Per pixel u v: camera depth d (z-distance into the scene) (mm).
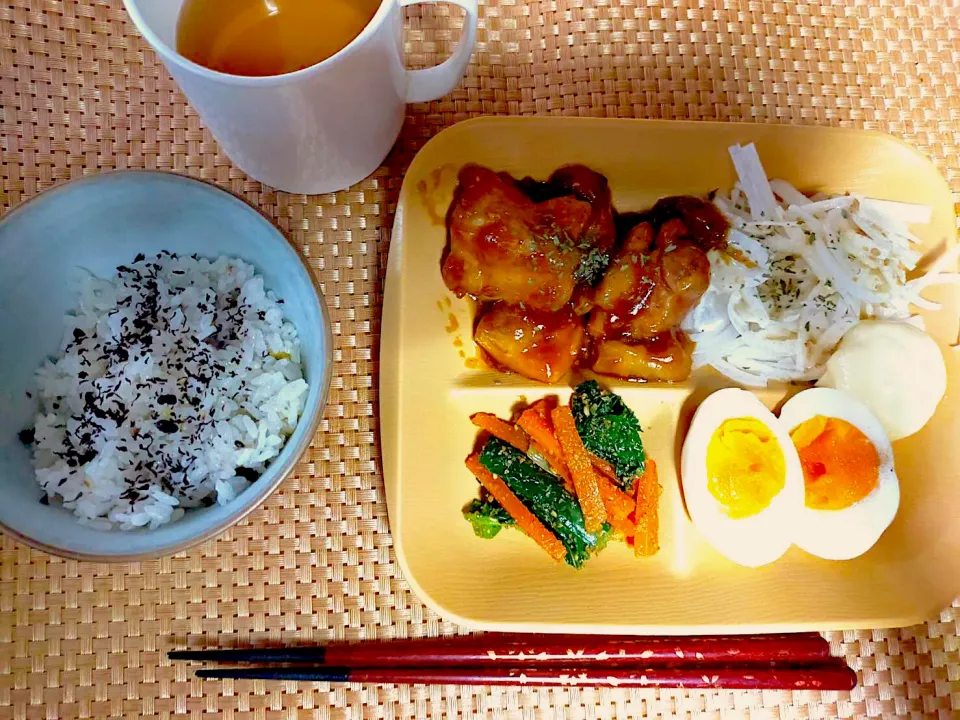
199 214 232
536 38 288
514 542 268
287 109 193
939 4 306
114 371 238
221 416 238
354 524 260
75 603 249
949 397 282
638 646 262
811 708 268
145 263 248
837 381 286
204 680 251
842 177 292
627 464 270
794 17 301
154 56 274
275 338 242
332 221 273
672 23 294
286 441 243
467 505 270
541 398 276
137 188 221
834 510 277
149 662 249
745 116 294
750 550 267
